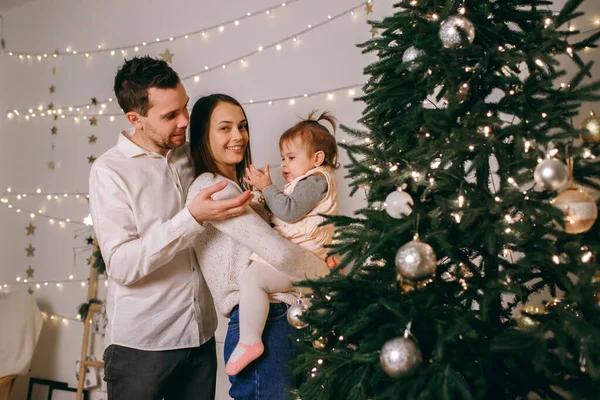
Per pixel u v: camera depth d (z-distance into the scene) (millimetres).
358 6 2912
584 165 1338
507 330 1314
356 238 1447
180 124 1928
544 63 1376
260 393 1646
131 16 3648
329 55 2994
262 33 3209
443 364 1279
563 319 1216
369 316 1335
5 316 3375
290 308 1624
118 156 1942
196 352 1985
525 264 1275
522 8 2162
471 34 1303
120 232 1835
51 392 3662
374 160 1508
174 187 1992
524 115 1363
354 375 1387
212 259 1771
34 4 3998
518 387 1381
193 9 3443
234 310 1744
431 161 1384
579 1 1408
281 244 1661
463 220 1251
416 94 1453
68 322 3689
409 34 1512
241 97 3256
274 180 3119
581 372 1271
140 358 1882
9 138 4004
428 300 1299
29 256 3861
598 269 1258
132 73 1881
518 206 1286
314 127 2016
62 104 3844
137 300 1888
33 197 3885
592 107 2070
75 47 3830
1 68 4035
